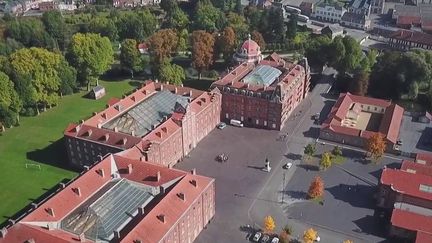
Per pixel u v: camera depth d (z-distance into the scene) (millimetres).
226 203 158875
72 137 174875
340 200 159375
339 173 174250
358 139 191500
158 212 127312
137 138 167250
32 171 177000
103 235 127375
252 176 173375
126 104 195500
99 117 183875
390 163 180250
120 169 149000
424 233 133250
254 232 145375
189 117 183500
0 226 147500
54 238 115875
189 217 135875
